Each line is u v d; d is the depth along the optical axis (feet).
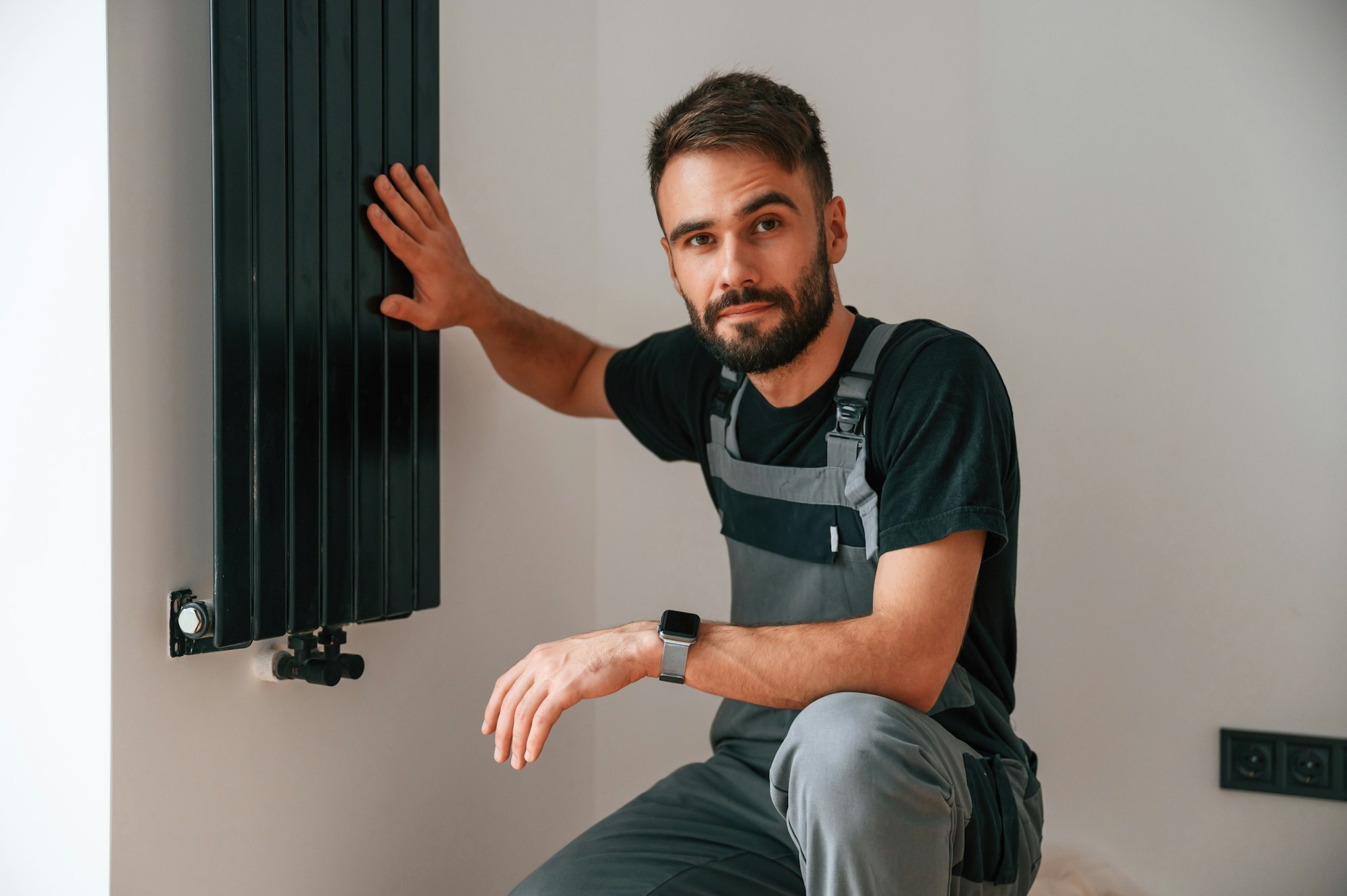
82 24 3.01
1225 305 5.50
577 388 4.99
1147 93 5.62
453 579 4.76
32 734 3.17
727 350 3.69
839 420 3.74
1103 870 5.52
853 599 3.79
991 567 3.84
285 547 3.28
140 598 3.10
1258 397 5.45
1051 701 5.74
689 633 3.20
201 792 3.34
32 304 3.14
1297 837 5.35
